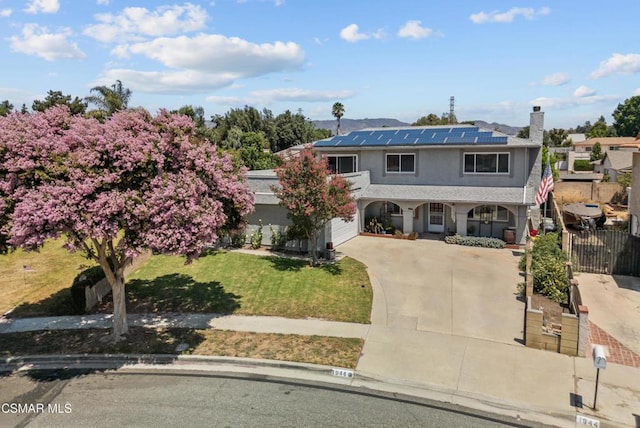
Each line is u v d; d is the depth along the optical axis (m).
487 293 16.27
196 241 10.84
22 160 10.08
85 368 11.42
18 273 19.03
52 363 11.72
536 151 24.66
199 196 11.29
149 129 11.53
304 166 18.23
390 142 26.62
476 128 27.42
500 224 24.72
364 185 26.66
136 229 10.62
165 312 14.94
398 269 19.38
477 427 8.82
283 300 15.80
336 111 82.06
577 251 19.23
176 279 18.12
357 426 8.75
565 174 53.47
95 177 10.36
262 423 8.83
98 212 10.01
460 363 11.28
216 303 15.61
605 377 10.57
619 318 14.20
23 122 11.20
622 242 18.59
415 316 14.33
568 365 11.14
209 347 12.27
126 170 10.61
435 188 25.53
